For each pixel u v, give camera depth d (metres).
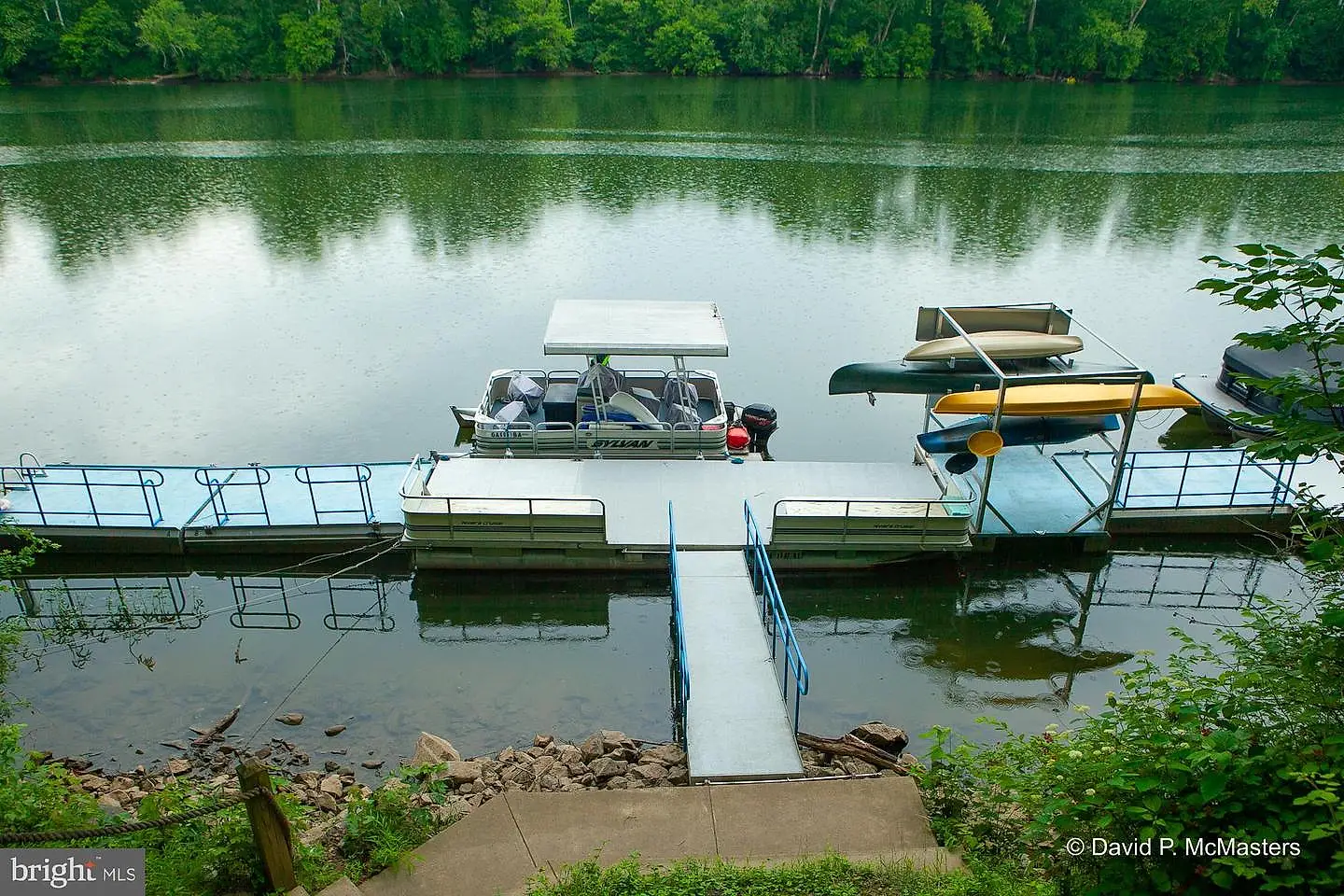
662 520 14.01
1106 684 12.13
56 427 18.88
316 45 76.94
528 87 77.44
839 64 83.25
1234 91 76.75
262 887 6.07
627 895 6.13
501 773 9.57
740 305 26.91
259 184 42.03
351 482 14.47
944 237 34.59
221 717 11.14
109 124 57.12
